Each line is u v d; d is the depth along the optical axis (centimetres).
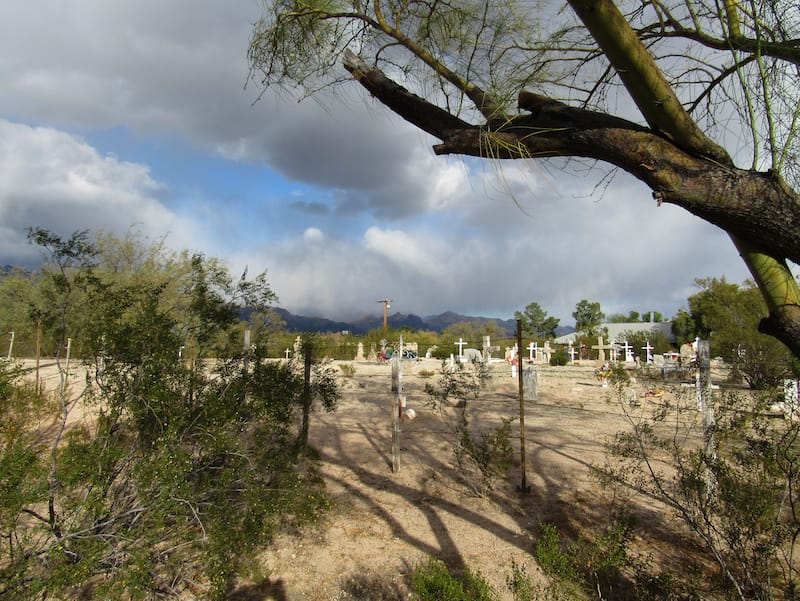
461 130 187
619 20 134
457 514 546
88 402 349
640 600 325
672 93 143
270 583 412
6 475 264
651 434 505
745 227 152
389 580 416
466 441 633
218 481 334
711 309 1391
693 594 322
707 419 460
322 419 1050
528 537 488
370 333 3522
